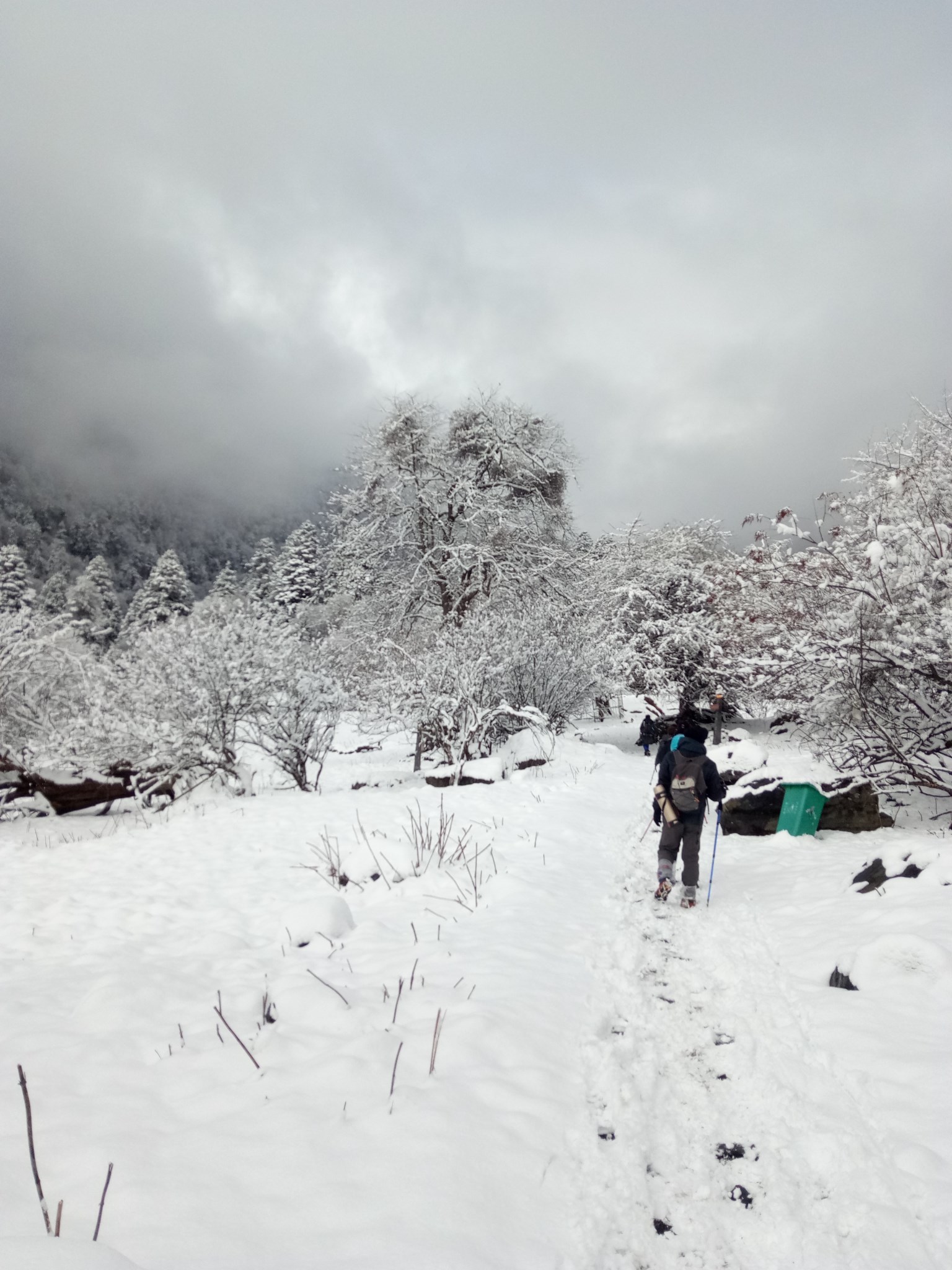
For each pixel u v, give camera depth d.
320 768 12.66
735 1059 3.27
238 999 3.75
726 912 5.41
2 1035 3.50
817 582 9.08
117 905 6.13
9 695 11.98
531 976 3.99
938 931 3.99
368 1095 2.73
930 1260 2.07
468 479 22.45
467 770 11.82
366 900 5.89
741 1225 2.30
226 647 11.90
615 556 24.83
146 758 11.46
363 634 20.50
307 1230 2.04
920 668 7.68
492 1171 2.35
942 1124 2.58
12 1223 2.02
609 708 23.55
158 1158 2.37
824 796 7.71
